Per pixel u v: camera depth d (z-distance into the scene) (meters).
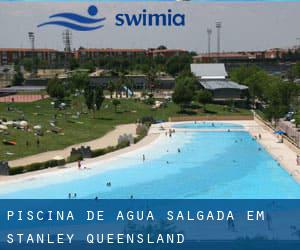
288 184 79.88
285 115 152.62
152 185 79.62
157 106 176.50
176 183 81.00
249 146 113.75
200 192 75.69
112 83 196.38
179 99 168.38
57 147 107.38
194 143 117.69
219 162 97.00
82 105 176.25
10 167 85.00
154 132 134.38
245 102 189.62
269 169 90.75
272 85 165.75
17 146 104.75
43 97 192.12
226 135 129.50
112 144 113.94
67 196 72.88
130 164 94.19
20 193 73.88
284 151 106.88
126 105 177.75
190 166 93.38
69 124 137.38
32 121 133.62
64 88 188.00
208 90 185.50
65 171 87.38
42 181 80.38
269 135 129.00
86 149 98.94
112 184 79.69
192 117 159.12
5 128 115.50
